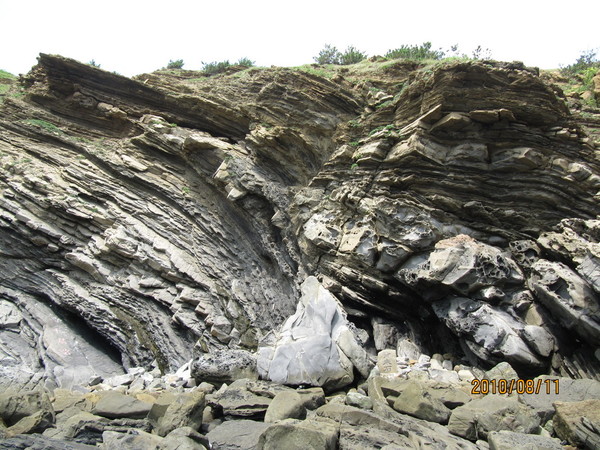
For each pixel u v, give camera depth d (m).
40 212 15.77
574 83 13.84
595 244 7.20
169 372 12.71
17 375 8.65
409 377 7.69
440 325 9.29
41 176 16.30
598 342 6.98
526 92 8.97
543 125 9.11
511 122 9.09
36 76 19.16
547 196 8.86
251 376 7.68
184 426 5.40
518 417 5.42
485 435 5.31
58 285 15.34
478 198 9.38
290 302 11.94
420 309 9.42
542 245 8.41
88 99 17.56
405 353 8.88
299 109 12.85
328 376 7.24
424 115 9.52
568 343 7.64
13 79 25.81
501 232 9.16
